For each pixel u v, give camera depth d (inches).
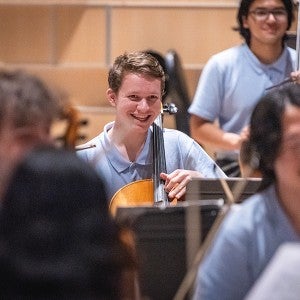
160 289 181.0
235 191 203.8
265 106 156.5
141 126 255.3
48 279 116.1
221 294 155.3
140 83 254.4
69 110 147.9
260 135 156.5
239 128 346.6
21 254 116.3
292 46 353.7
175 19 500.4
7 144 136.3
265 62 343.9
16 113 135.9
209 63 346.6
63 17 507.5
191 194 206.2
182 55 501.0
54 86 143.7
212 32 499.2
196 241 170.9
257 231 155.9
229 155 340.8
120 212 177.3
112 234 120.8
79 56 509.4
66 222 117.2
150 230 178.1
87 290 117.4
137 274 170.6
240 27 346.6
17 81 138.3
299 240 156.2
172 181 248.5
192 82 500.1
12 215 117.0
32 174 118.0
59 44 509.7
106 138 259.6
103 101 504.7
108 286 119.1
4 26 514.0
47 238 116.3
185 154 266.4
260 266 155.4
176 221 178.1
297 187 154.6
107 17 504.1
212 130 341.7
